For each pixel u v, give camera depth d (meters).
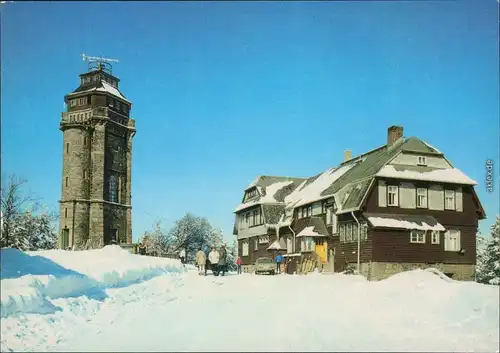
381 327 15.62
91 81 66.44
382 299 19.22
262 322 15.84
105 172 64.19
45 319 14.43
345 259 43.19
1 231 48.66
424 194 42.47
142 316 16.98
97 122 63.62
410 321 16.28
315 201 48.97
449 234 42.56
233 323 15.73
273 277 29.50
